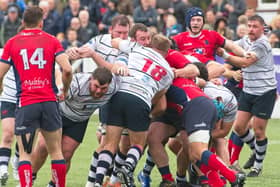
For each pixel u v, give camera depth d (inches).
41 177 1171.9
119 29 1081.4
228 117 1059.9
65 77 930.1
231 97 1051.9
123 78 982.4
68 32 2063.2
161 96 1003.9
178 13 2252.7
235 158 1238.3
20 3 2222.0
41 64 921.5
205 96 1004.6
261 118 1210.6
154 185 1120.2
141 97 972.6
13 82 1087.0
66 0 2365.9
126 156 1043.3
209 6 2495.1
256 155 1216.2
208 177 992.9
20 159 924.6
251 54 1177.4
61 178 943.0
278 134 1685.5
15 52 924.0
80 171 1225.4
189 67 1019.3
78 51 994.7
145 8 2130.9
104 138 1016.9
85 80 954.1
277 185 1130.0
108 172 1054.4
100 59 1000.2
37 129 938.1
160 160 1027.9
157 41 1026.1
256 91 1211.2
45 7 2096.5
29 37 928.9
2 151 1079.6
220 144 1089.4
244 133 1232.8
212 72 1096.8
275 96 1224.2
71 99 958.4
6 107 1089.4
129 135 994.7
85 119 994.7
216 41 1176.2
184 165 1055.6
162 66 992.9
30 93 919.7
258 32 1205.1
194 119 986.1
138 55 997.2
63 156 992.9
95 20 2225.6
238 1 2197.3
